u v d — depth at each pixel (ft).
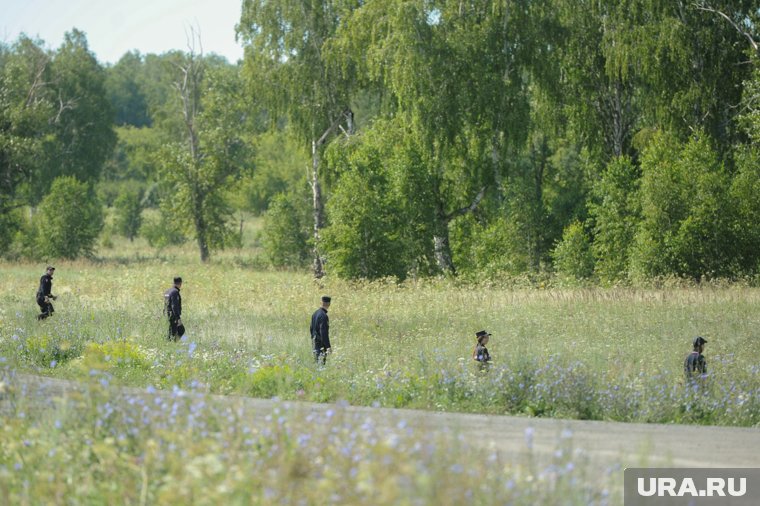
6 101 477.77
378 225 296.71
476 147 306.55
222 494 42.27
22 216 520.01
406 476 39.63
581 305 188.14
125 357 112.98
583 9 334.65
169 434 50.16
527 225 337.31
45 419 59.88
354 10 333.83
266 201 653.71
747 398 92.94
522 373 97.30
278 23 357.20
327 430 54.13
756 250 273.95
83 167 602.85
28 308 181.78
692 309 180.65
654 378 100.01
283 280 295.28
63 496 46.52
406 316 176.24
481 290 219.20
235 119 461.78
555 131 345.10
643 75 318.45
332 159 333.42
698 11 315.17
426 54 293.23
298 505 42.22
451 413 87.25
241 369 109.70
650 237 278.05
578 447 66.85
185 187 451.94
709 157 281.95
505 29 302.86
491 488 44.27
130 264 419.74
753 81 293.64
